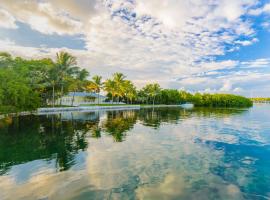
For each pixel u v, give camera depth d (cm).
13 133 1794
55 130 2000
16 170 909
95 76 8538
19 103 3197
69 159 1079
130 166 978
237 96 13950
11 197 668
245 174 907
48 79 4969
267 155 1213
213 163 1052
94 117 3484
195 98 13312
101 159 1081
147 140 1599
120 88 8638
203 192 726
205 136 1836
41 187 740
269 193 730
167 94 11575
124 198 669
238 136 1886
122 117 3625
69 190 720
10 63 4191
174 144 1470
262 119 3706
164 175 872
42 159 1073
